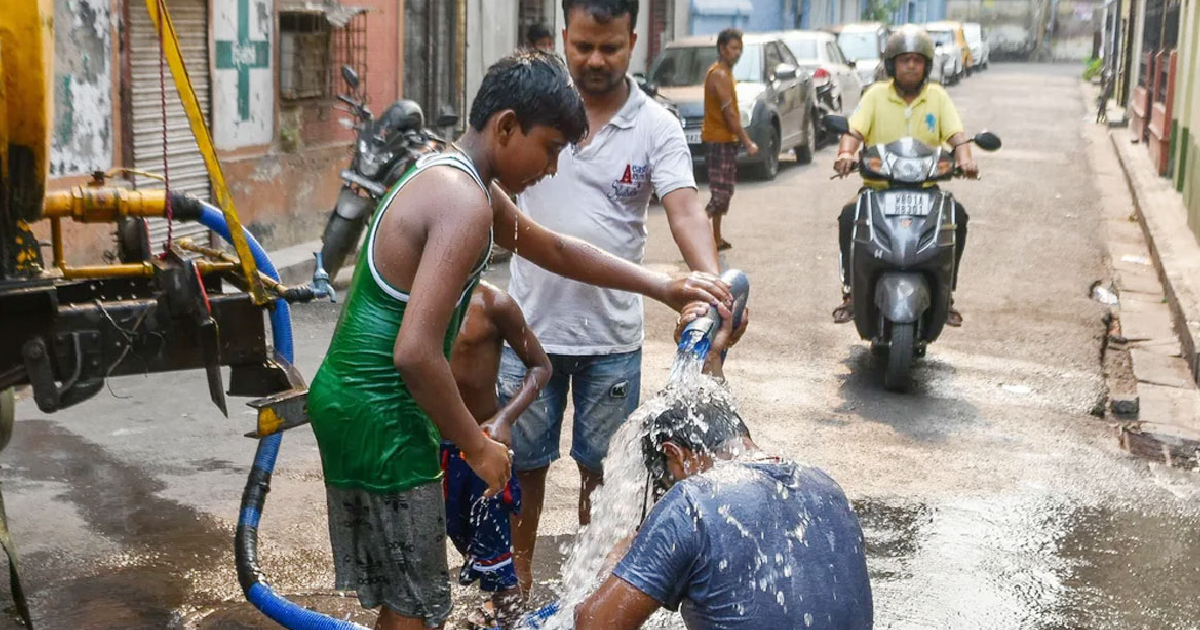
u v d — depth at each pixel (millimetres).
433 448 3152
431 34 13680
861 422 6656
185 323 3631
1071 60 64812
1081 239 12531
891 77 7773
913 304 7129
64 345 3482
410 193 2980
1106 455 6234
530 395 3887
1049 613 4441
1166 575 4805
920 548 4980
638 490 3186
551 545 4906
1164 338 8648
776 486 2740
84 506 5141
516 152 3031
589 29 4012
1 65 3203
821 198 15367
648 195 4258
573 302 4156
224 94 10031
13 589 3684
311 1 10961
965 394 7258
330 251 8750
